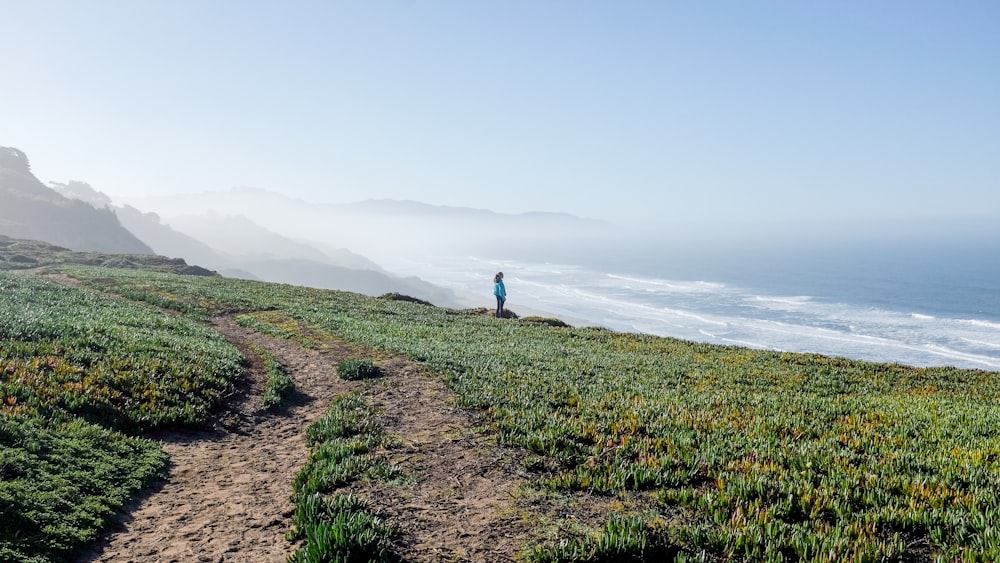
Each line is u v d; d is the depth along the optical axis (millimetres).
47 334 17688
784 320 164125
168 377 16031
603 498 9305
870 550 7305
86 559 7461
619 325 164625
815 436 13195
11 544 7023
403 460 11195
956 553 7383
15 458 9172
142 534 8312
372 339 27016
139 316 26203
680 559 7117
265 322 32375
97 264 77938
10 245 90625
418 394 17031
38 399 12078
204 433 13648
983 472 10188
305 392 18391
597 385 18891
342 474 10023
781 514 8469
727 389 19516
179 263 85625
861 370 25594
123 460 10656
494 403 15492
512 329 36844
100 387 13859
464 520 8508
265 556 7648
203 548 7879
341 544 7160
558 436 12297
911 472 10320
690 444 11898
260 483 10555
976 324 149625
